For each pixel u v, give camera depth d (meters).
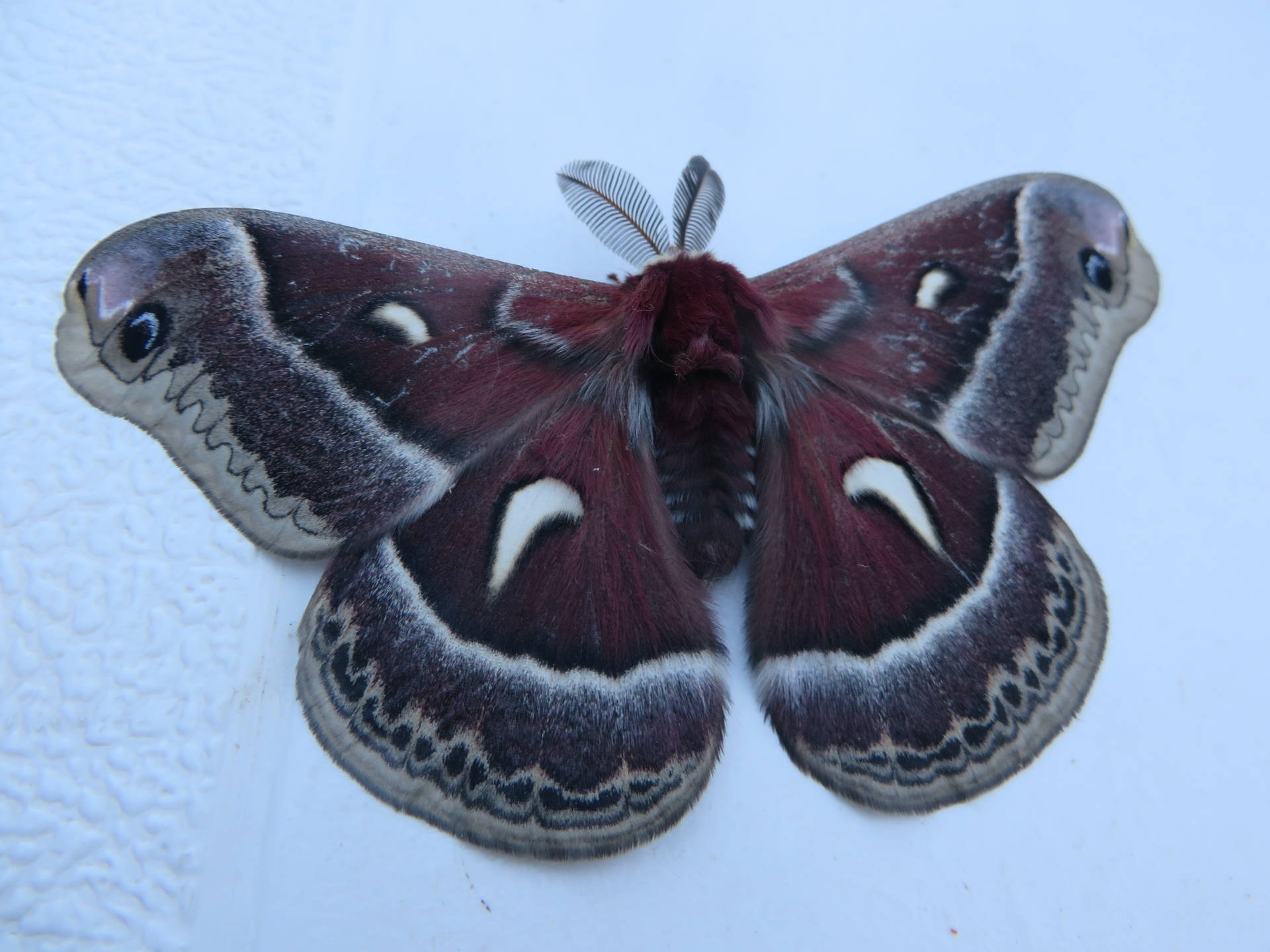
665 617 0.10
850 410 0.11
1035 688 0.10
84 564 0.11
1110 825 0.11
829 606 0.11
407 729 0.10
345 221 0.13
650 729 0.10
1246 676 0.12
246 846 0.10
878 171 0.14
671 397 0.11
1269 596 0.12
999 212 0.12
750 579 0.11
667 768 0.10
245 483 0.10
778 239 0.14
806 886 0.11
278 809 0.10
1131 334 0.12
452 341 0.11
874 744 0.10
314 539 0.10
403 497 0.10
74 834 0.10
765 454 0.11
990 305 0.11
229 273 0.10
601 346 0.11
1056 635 0.11
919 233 0.12
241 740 0.11
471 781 0.10
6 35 0.13
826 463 0.11
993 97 0.15
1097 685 0.12
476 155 0.13
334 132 0.13
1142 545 0.12
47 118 0.13
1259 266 0.14
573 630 0.10
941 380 0.11
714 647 0.10
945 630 0.10
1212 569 0.12
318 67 0.14
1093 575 0.11
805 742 0.10
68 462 0.12
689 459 0.11
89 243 0.13
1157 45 0.15
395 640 0.10
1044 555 0.11
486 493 0.10
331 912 0.10
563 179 0.12
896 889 0.11
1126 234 0.12
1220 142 0.15
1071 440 0.11
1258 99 0.15
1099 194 0.12
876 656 0.10
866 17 0.15
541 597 0.10
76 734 0.11
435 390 0.10
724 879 0.10
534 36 0.14
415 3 0.14
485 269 0.11
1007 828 0.11
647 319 0.11
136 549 0.11
